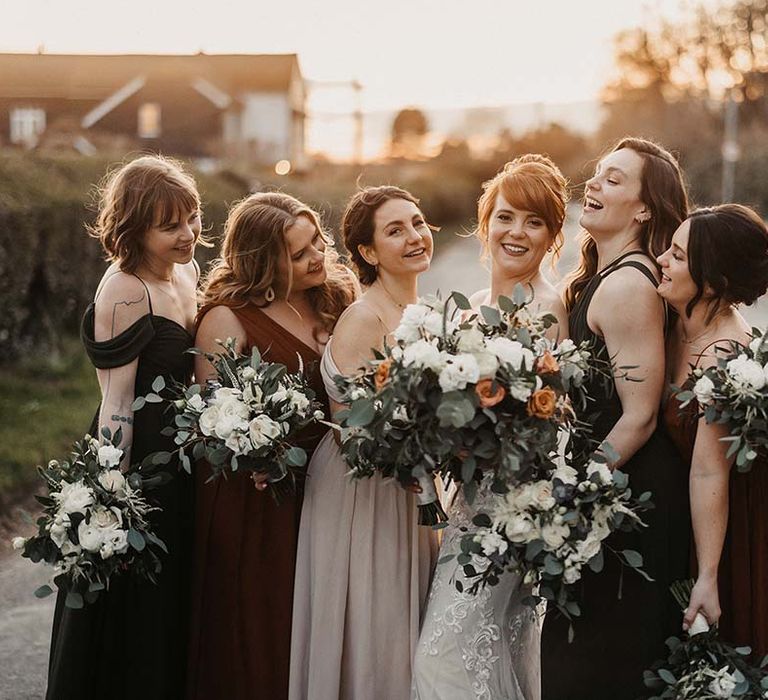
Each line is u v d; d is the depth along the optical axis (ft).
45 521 10.82
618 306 10.77
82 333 11.87
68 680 11.27
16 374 30.42
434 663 11.03
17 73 135.33
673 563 10.92
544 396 9.62
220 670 11.91
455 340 9.77
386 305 11.92
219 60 149.48
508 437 9.61
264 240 11.84
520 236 11.69
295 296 12.37
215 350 11.94
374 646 11.57
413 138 138.92
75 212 33.45
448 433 9.55
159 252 11.73
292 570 11.85
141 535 10.85
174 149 97.86
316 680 11.62
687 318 10.87
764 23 134.00
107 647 11.62
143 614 11.62
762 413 9.89
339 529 11.63
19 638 16.05
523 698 11.21
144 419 11.71
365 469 10.42
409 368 9.54
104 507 10.75
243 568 11.84
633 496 10.88
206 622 11.93
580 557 9.92
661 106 136.56
